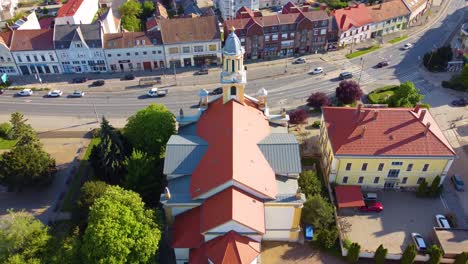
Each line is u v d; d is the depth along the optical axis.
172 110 106.31
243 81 70.44
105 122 73.94
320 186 72.50
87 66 124.75
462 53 127.06
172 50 123.94
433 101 106.88
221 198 59.03
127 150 78.06
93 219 57.50
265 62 129.62
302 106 106.62
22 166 74.81
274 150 67.12
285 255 65.12
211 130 70.50
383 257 61.59
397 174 74.88
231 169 58.44
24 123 96.06
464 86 110.75
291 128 96.12
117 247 53.97
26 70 124.31
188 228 60.69
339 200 72.25
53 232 69.25
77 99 112.69
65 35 119.75
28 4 178.62
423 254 63.78
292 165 66.38
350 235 68.19
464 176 80.81
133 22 152.50
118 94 114.69
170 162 66.81
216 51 126.12
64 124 101.94
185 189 64.31
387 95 107.50
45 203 77.62
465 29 128.50
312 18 129.12
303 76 121.12
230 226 56.16
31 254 56.50
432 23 154.50
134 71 126.75
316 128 96.12
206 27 124.69
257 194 60.62
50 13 168.62
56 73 125.88
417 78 118.62
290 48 132.75
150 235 57.03
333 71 123.38
